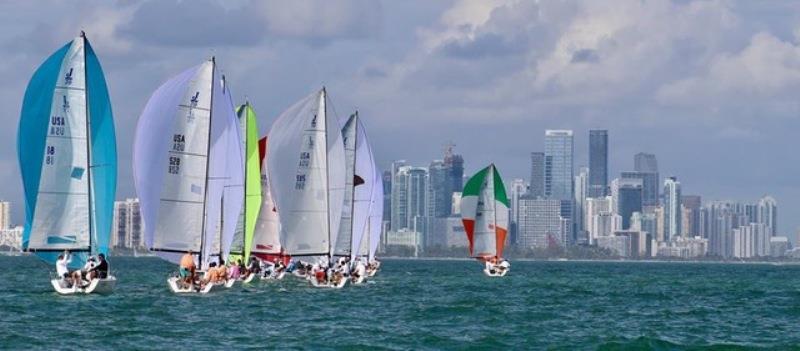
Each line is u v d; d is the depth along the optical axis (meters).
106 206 80.25
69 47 77.94
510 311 85.00
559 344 62.69
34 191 78.12
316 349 58.34
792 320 81.56
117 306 77.75
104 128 79.62
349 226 112.56
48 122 77.75
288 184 100.12
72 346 57.62
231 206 92.50
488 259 164.00
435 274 188.88
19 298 83.25
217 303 83.12
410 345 60.81
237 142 91.31
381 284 124.88
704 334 70.44
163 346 58.44
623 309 90.62
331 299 91.81
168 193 85.88
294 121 100.19
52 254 79.25
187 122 86.00
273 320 72.38
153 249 86.50
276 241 115.38
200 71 86.38
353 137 113.06
